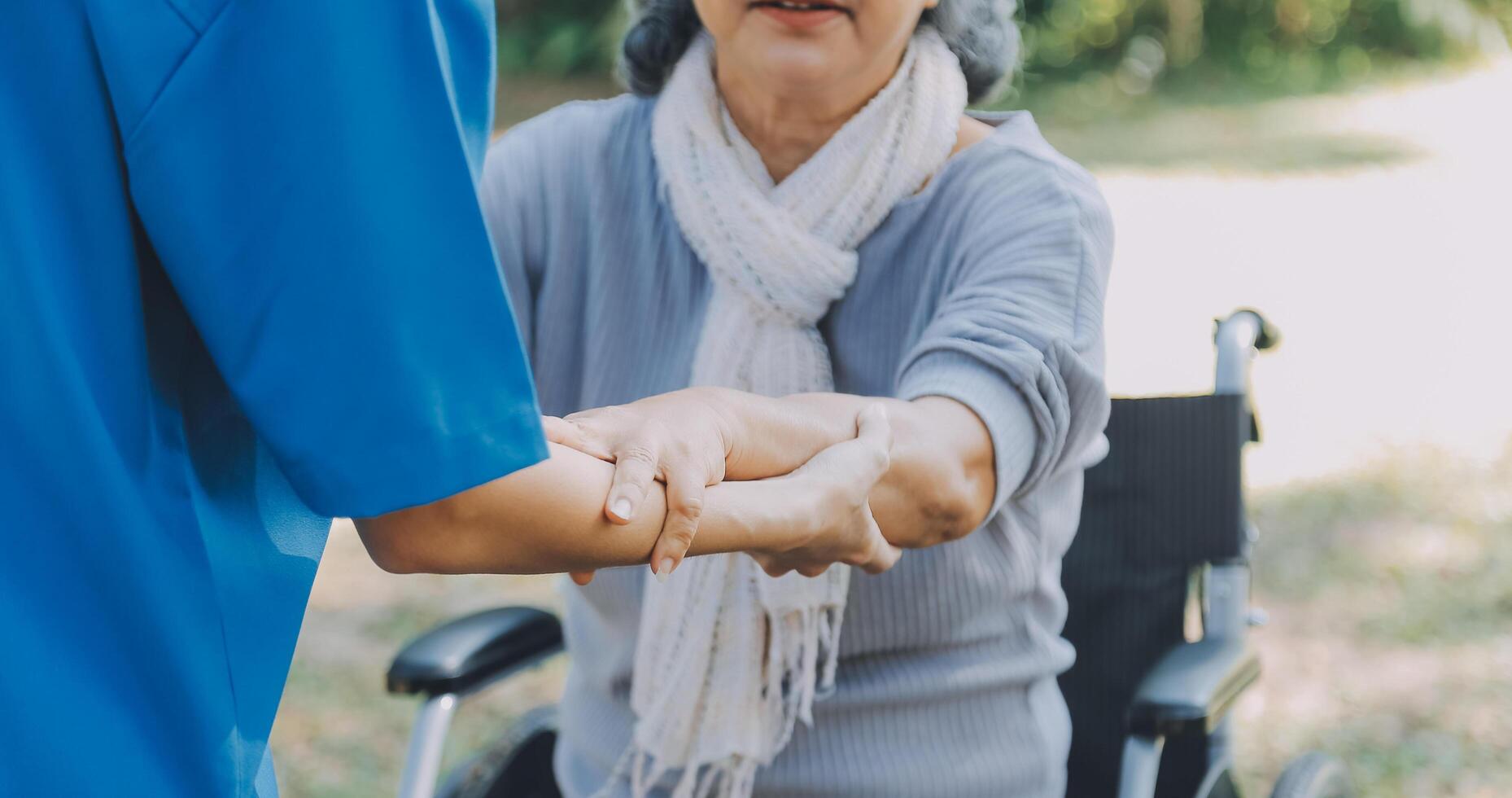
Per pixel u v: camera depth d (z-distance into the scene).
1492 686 3.32
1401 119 11.27
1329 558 4.03
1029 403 1.15
